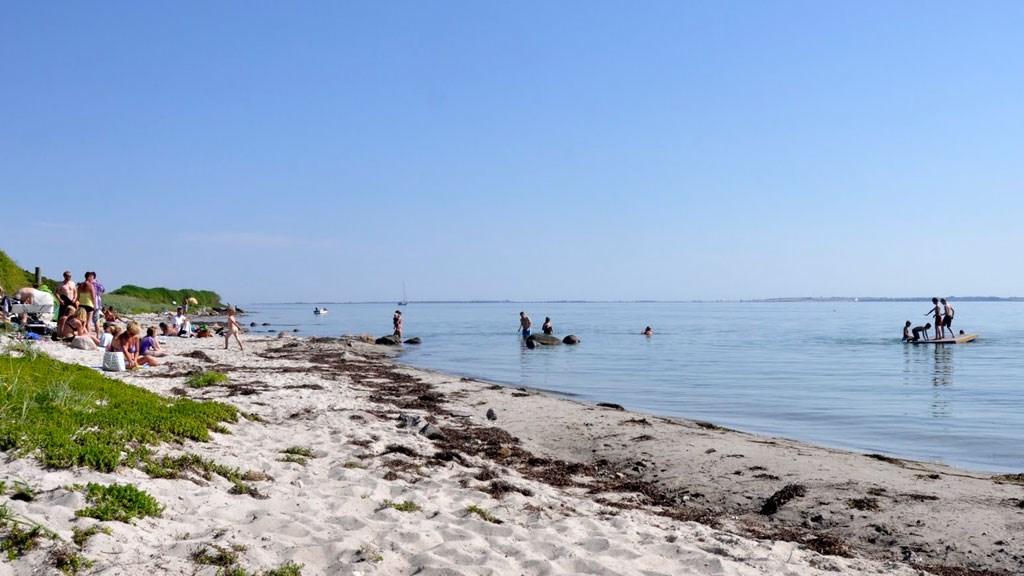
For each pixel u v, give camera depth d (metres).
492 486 9.88
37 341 21.78
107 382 14.23
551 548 7.29
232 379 21.02
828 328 77.25
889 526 9.14
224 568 5.54
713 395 24.62
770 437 16.31
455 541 7.18
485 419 17.22
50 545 5.25
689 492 11.17
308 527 6.95
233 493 7.98
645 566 7.07
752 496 10.73
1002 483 11.19
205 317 94.19
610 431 15.59
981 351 43.38
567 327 80.81
